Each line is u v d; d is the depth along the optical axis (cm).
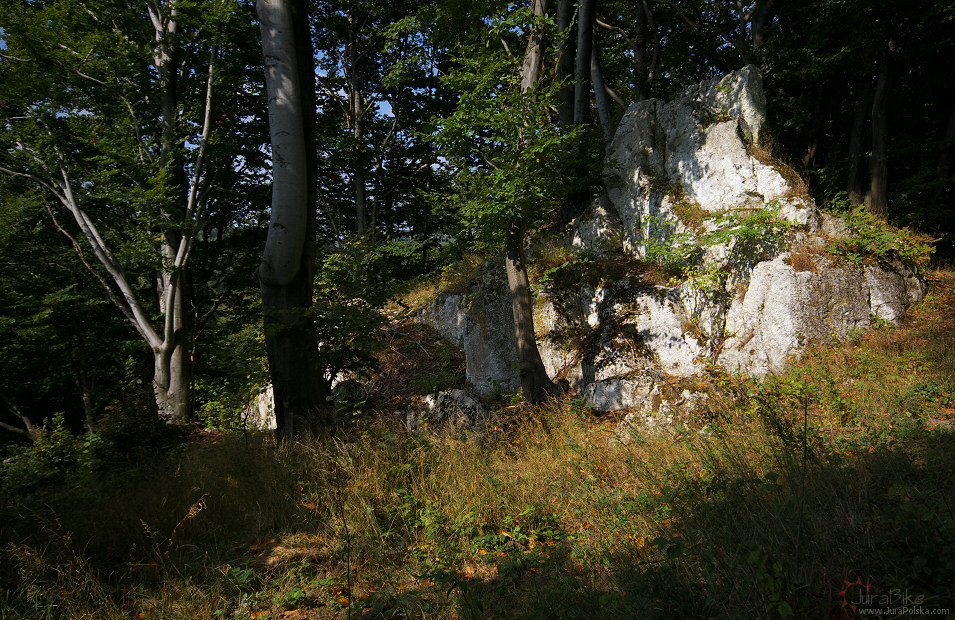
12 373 1738
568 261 1049
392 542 414
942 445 411
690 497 395
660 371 860
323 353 822
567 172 1154
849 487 329
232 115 1570
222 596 342
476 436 685
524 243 985
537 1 1031
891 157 1313
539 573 354
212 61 1422
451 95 2167
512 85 851
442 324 1257
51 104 1405
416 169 2266
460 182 902
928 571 228
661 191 1020
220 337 1772
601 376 901
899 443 445
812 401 646
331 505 461
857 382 678
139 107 1509
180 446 766
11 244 1505
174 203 1462
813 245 884
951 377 651
